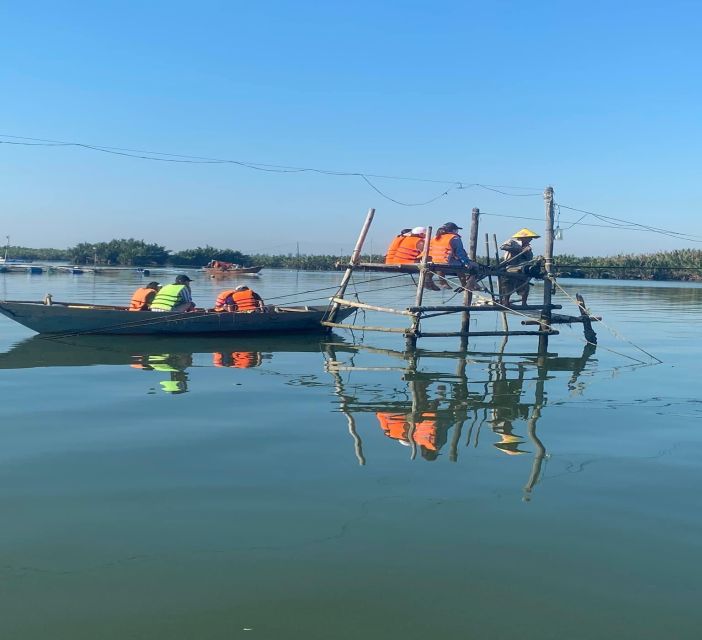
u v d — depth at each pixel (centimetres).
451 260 1516
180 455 693
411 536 505
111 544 486
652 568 460
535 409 927
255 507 556
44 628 383
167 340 1620
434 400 978
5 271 5853
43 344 1527
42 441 738
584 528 523
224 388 1048
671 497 589
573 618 399
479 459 691
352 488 601
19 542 488
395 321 2323
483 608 409
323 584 434
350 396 998
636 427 831
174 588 427
